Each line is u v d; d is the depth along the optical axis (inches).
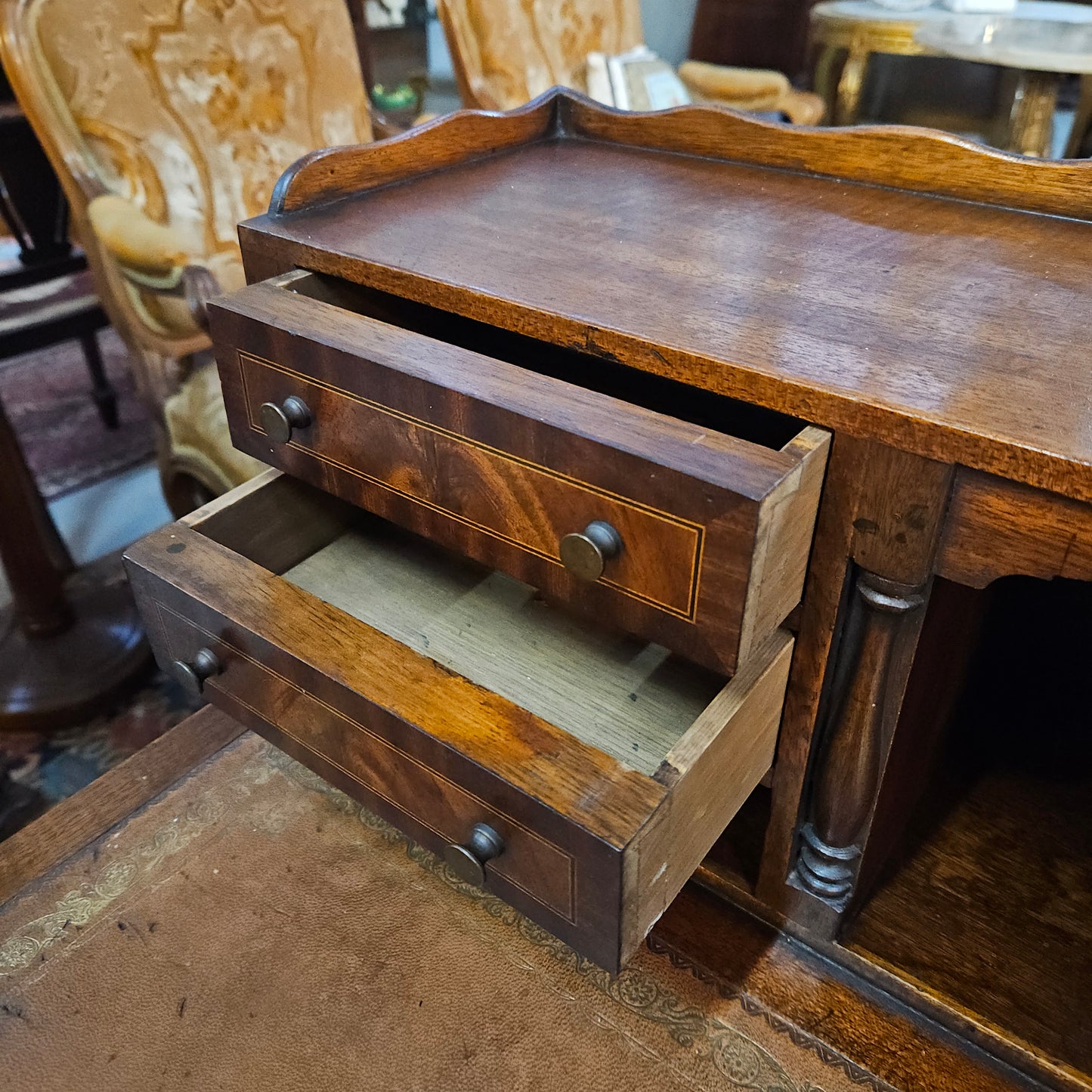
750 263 23.8
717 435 17.3
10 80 41.3
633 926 18.4
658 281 22.6
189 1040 23.9
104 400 74.4
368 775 21.3
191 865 28.3
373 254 24.0
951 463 17.0
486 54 61.6
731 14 99.3
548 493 18.7
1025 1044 23.5
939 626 22.6
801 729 22.6
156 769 31.4
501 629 25.9
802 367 18.5
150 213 43.7
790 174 31.2
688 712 23.1
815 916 25.5
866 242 25.3
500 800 17.9
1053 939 26.5
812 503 18.4
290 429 22.9
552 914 19.1
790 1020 24.8
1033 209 27.4
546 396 18.6
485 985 25.3
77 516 66.4
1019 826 30.4
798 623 21.2
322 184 27.6
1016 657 36.8
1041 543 17.1
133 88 42.8
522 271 23.0
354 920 26.8
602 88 69.9
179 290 42.6
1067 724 34.8
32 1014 24.4
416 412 20.0
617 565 18.5
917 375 18.3
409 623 26.1
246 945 26.1
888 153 29.1
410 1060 23.6
